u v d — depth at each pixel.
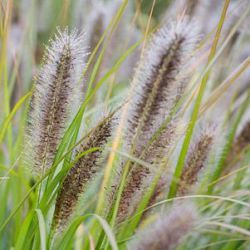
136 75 0.67
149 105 0.65
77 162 0.67
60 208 0.68
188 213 0.60
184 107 0.72
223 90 0.76
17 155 0.75
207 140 0.72
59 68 0.66
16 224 0.74
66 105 0.67
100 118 0.67
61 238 0.68
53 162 0.68
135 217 0.69
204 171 0.74
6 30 0.73
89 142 0.67
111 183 0.68
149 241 0.59
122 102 0.68
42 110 0.67
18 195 0.74
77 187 0.67
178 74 0.64
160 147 0.66
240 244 0.76
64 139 0.68
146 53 0.68
